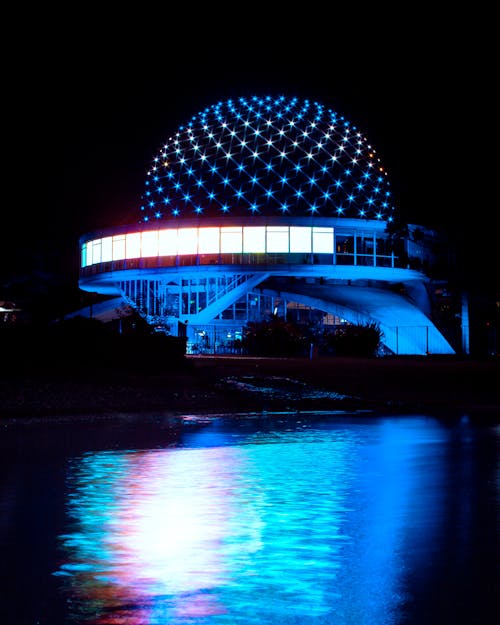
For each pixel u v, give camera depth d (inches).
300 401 1067.3
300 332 2657.5
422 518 355.6
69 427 778.8
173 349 1481.3
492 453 585.0
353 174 3437.5
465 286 2501.2
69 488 438.3
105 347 1376.7
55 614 232.7
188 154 3590.1
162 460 553.0
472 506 382.9
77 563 284.8
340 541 314.5
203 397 1065.5
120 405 969.5
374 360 2006.6
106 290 3821.4
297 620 227.9
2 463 537.6
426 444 642.2
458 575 267.9
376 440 671.1
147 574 271.6
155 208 3513.8
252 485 448.5
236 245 3152.1
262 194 3299.7
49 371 1223.5
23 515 366.6
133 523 348.8
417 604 239.8
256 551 300.0
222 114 3668.8
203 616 231.6
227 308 3324.3
